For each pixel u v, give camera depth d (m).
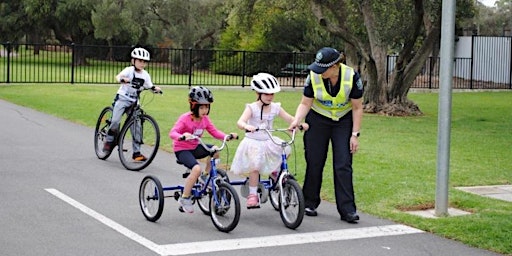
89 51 45.53
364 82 22.64
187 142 7.89
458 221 7.93
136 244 7.01
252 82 7.82
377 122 18.75
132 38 41.53
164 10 39.53
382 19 21.09
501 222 7.84
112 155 12.33
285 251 6.87
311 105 8.20
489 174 10.89
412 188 9.62
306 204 8.35
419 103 25.25
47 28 45.47
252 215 8.32
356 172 10.72
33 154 12.13
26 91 24.02
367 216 8.35
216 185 7.61
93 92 24.45
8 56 27.06
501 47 35.34
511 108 23.66
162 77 34.25
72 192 9.32
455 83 34.28
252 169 7.76
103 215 8.14
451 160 12.16
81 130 15.22
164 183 9.99
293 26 37.16
